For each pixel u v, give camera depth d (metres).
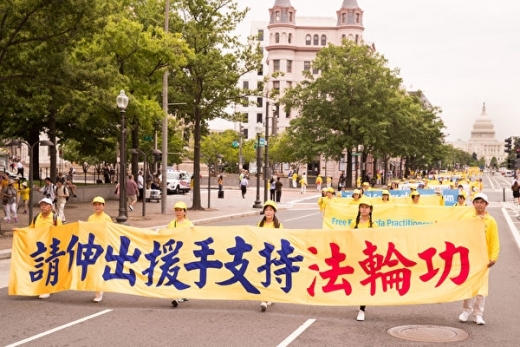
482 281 8.88
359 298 9.30
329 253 9.52
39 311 9.56
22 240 10.69
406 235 9.28
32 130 40.47
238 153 87.38
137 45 27.09
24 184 28.72
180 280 9.93
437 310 9.84
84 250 10.29
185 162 91.88
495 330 8.50
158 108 28.61
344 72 63.41
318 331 8.37
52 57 19.56
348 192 27.16
